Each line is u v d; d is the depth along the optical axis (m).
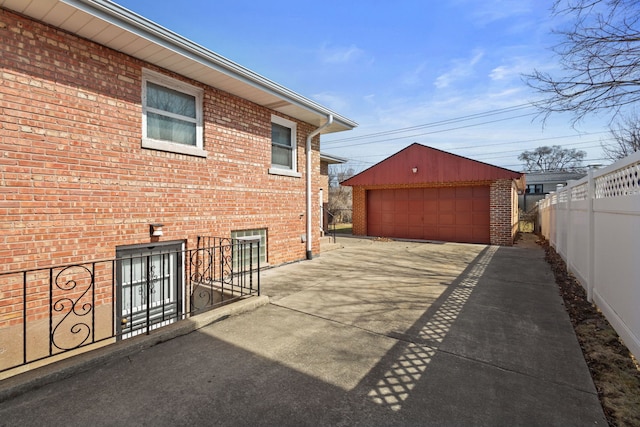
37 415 2.23
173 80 5.39
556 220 9.78
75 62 4.17
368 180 14.54
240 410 2.30
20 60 3.72
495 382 2.66
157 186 5.11
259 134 7.04
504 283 6.02
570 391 2.54
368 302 4.82
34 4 3.55
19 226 3.72
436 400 2.42
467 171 12.31
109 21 3.88
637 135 10.64
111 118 4.53
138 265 4.97
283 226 7.78
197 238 5.72
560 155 42.78
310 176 8.53
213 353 3.19
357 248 10.97
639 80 4.51
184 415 2.24
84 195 4.25
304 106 7.23
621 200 3.53
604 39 4.48
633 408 2.32
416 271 7.11
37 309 3.85
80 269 4.21
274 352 3.21
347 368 2.89
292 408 2.32
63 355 4.02
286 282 6.05
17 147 3.70
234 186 6.45
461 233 12.91
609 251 4.02
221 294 5.12
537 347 3.32
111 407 2.33
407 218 14.14
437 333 3.68
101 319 4.43
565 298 5.08
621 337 3.44
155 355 3.14
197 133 5.84
